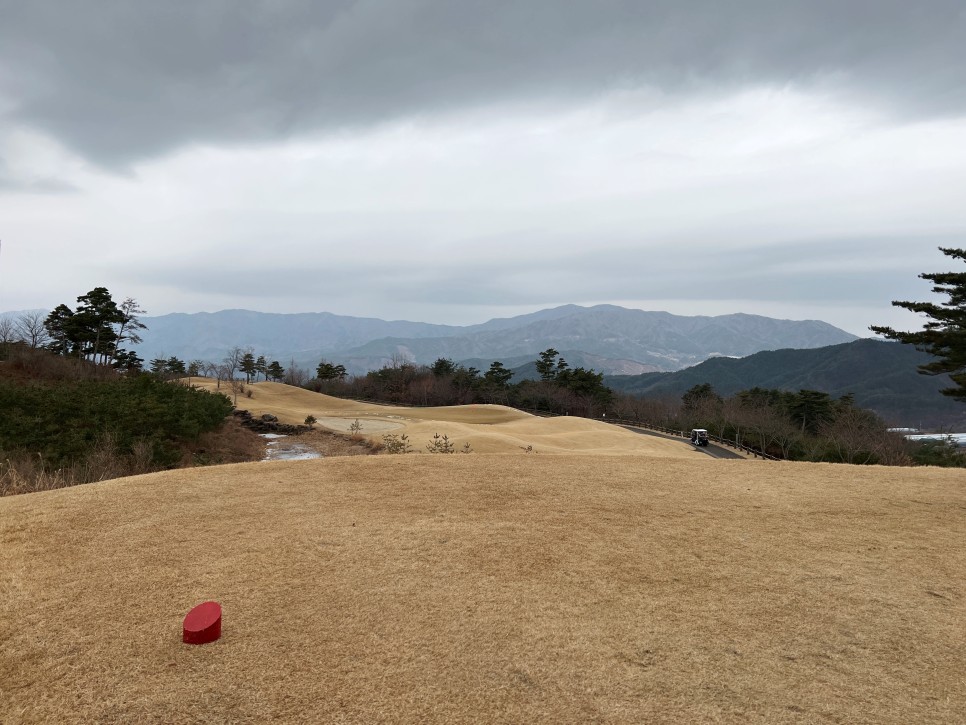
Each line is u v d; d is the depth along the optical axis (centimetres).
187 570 796
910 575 836
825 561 883
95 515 1010
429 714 501
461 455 1653
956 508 1170
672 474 1448
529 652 609
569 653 609
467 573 809
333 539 926
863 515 1119
